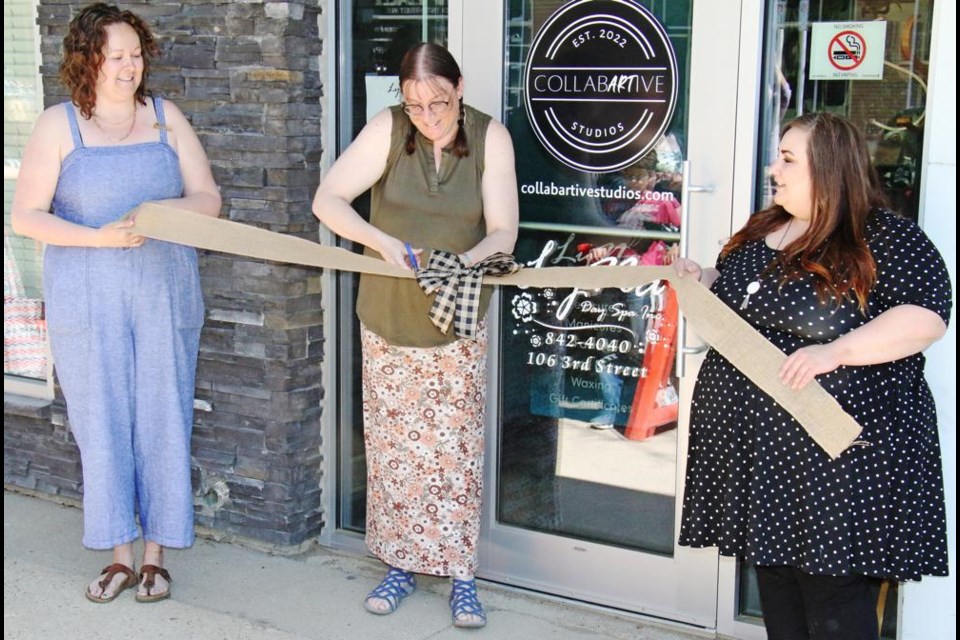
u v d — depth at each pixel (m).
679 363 3.66
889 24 3.28
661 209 3.71
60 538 4.54
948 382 3.21
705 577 3.75
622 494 3.92
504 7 3.87
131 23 3.63
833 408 2.70
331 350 4.42
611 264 3.83
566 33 3.78
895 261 2.72
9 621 3.79
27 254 5.14
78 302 3.68
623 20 3.68
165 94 4.38
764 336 2.87
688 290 3.04
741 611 3.76
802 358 2.71
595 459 3.96
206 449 4.53
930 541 2.84
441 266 3.44
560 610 3.96
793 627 3.03
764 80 3.48
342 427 4.49
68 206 3.68
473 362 3.63
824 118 2.80
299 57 4.17
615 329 3.85
